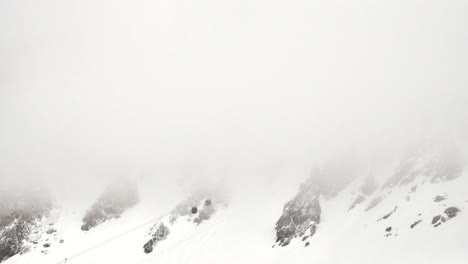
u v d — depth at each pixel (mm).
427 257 29234
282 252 48406
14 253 58156
